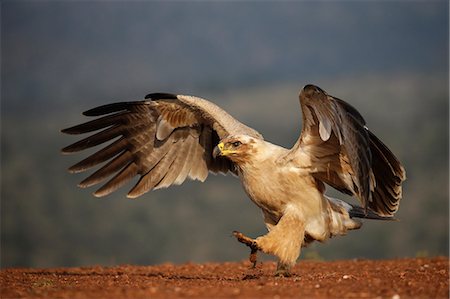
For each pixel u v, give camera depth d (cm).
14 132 12469
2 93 19638
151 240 7725
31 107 17100
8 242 7450
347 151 1166
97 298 1024
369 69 19475
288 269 1250
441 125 9719
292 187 1257
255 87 17125
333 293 1048
